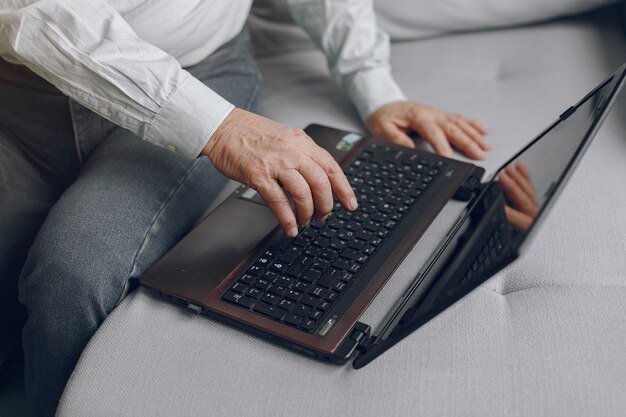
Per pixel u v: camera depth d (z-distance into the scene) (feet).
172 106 3.24
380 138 4.09
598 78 4.41
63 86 3.31
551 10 4.96
